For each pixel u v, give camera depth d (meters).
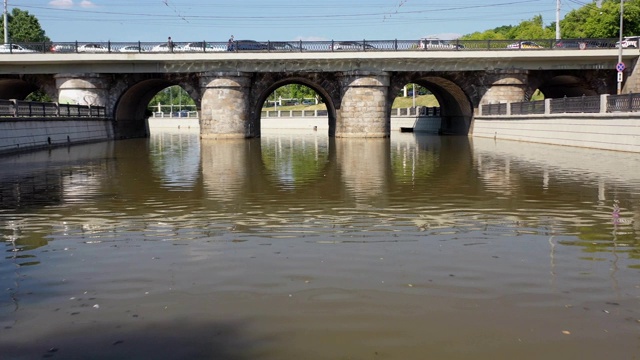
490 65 43.94
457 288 6.75
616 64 43.97
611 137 25.28
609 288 6.71
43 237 9.53
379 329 5.60
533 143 33.44
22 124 29.95
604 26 67.12
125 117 49.00
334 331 5.55
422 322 5.76
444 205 12.28
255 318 5.89
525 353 5.09
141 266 7.75
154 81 46.28
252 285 6.90
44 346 5.29
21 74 44.03
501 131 39.91
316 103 112.81
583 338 5.38
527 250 8.43
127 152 29.95
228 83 43.41
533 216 10.98
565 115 29.47
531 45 44.00
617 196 13.23
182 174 18.75
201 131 45.00
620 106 24.48
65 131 36.16
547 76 45.50
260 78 45.59
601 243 8.84
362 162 22.97
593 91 46.03
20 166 21.83
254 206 12.30
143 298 6.50
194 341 5.36
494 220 10.63
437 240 9.08
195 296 6.55
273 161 23.84
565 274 7.25
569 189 14.38
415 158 24.66
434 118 58.75
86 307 6.25
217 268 7.61
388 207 12.08
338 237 9.31
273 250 8.51
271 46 42.84
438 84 49.59
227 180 16.95
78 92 43.00
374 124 44.03
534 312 6.01
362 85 43.66
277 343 5.30
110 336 5.50
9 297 6.59
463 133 49.19
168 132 71.50
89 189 15.16
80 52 41.66
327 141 40.81
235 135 44.12
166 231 9.88
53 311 6.14
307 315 5.95
